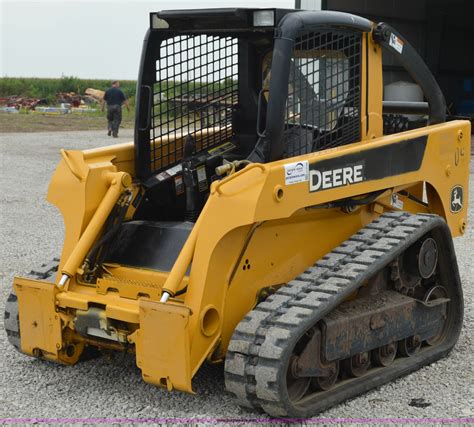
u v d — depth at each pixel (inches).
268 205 165.5
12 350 214.2
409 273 204.1
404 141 203.3
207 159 202.1
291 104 187.2
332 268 182.5
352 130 199.6
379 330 188.4
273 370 158.2
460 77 1046.4
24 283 185.6
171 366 162.2
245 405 167.8
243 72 211.3
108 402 179.9
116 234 193.6
